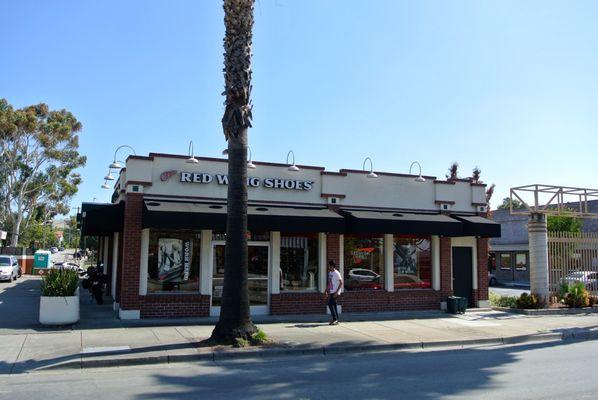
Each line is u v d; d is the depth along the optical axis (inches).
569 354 452.1
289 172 674.8
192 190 620.1
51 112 1804.9
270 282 656.4
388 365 395.2
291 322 601.9
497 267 1713.8
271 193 663.1
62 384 322.0
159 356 398.0
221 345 441.1
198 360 407.5
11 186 1755.7
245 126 477.7
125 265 585.3
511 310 741.3
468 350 475.8
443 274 747.4
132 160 598.9
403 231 674.8
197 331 512.1
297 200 676.7
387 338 501.7
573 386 320.8
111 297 839.1
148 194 602.9
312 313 669.9
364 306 699.4
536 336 542.6
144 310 590.2
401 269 734.5
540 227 777.6
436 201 758.5
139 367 381.4
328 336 504.7
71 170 1877.5
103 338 465.4
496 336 528.4
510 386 320.5
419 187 751.7
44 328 516.1
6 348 420.2
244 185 472.1
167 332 502.9
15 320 569.6
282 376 350.6
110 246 899.4
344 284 697.6
